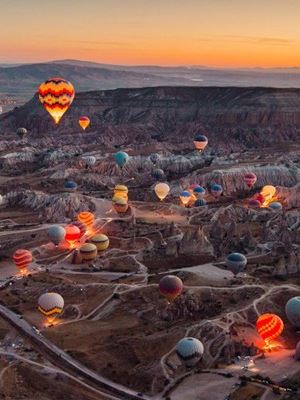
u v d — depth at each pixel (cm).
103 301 14988
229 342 12406
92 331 13362
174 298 14062
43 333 13375
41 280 16488
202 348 11756
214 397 10569
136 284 15725
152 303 14500
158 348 12338
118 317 14162
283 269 15938
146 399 10888
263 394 10338
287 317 13275
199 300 14075
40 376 11356
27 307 15000
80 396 10844
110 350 12425
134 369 11794
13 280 16800
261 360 11988
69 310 14650
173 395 10812
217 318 13200
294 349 12506
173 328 13088
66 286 15812
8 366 11656
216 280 15362
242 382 10869
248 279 15388
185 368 11712
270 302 13988
